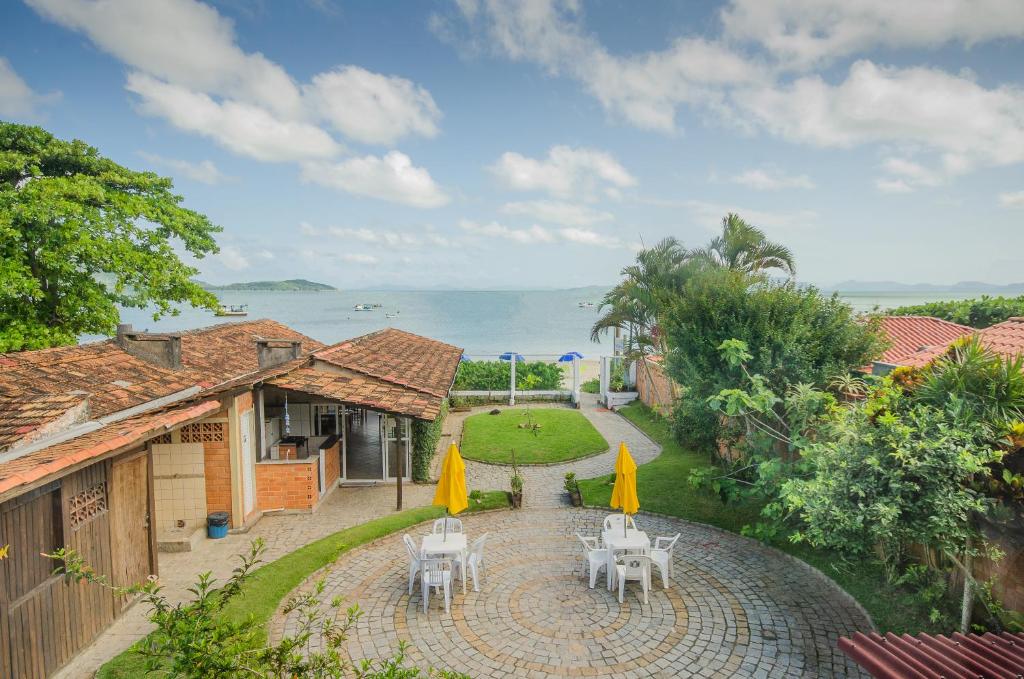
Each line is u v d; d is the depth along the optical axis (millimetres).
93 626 9039
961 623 8383
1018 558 7898
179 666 4227
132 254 20016
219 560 12188
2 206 16922
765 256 22938
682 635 9164
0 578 7273
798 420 11281
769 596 10344
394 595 10555
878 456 8227
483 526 14031
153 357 14859
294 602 5285
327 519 14609
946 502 7477
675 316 14117
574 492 16203
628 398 30688
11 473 6895
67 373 12055
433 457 20438
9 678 7379
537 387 36156
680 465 18312
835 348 12797
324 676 4867
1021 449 7840
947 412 8125
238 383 14117
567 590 10727
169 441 13383
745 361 12508
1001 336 14109
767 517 13203
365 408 14922
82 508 8844
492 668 8359
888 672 5668
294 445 16016
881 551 9695
